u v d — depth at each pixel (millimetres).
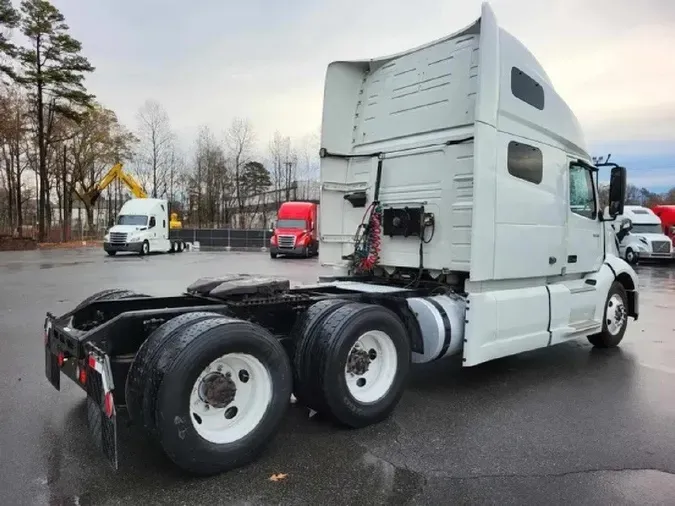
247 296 4508
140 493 3154
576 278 6750
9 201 46281
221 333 3383
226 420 3510
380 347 4469
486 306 5102
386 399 4391
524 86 5582
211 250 38469
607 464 3623
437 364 6371
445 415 4586
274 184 60281
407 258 5887
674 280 17734
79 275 16828
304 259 27422
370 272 6422
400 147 6043
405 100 6074
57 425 4195
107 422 3174
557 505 3068
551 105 6051
